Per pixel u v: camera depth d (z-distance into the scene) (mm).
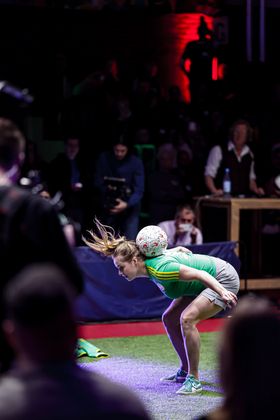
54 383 2287
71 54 14984
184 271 6430
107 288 10000
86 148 13070
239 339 2197
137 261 6621
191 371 6746
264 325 2199
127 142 11156
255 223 11891
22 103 3783
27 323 2299
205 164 12992
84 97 13711
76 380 2309
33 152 11102
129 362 7926
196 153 13188
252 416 2188
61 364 2336
